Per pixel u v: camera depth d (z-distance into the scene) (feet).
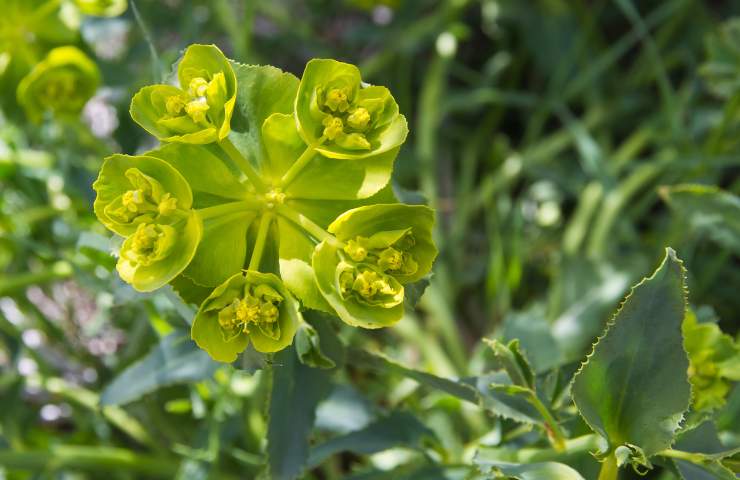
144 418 1.42
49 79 1.36
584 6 1.92
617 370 1.06
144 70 1.47
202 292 1.07
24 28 1.37
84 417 1.45
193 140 1.05
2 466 1.34
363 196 1.06
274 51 1.90
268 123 1.06
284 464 1.12
